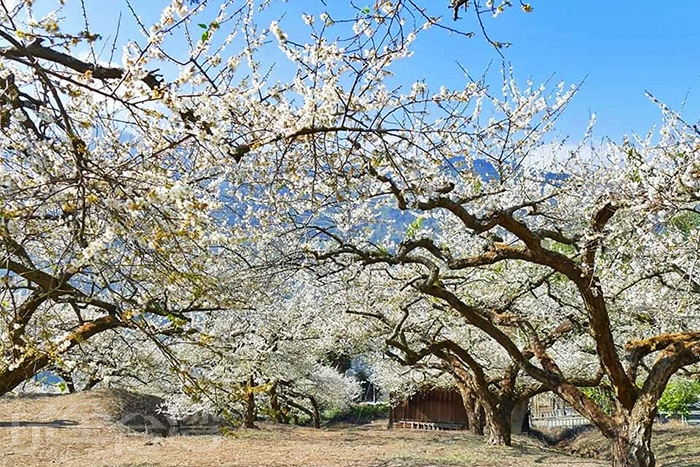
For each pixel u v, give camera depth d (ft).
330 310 49.21
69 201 11.23
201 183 18.17
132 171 12.15
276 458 38.78
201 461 35.70
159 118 12.09
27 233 12.46
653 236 22.70
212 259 19.40
